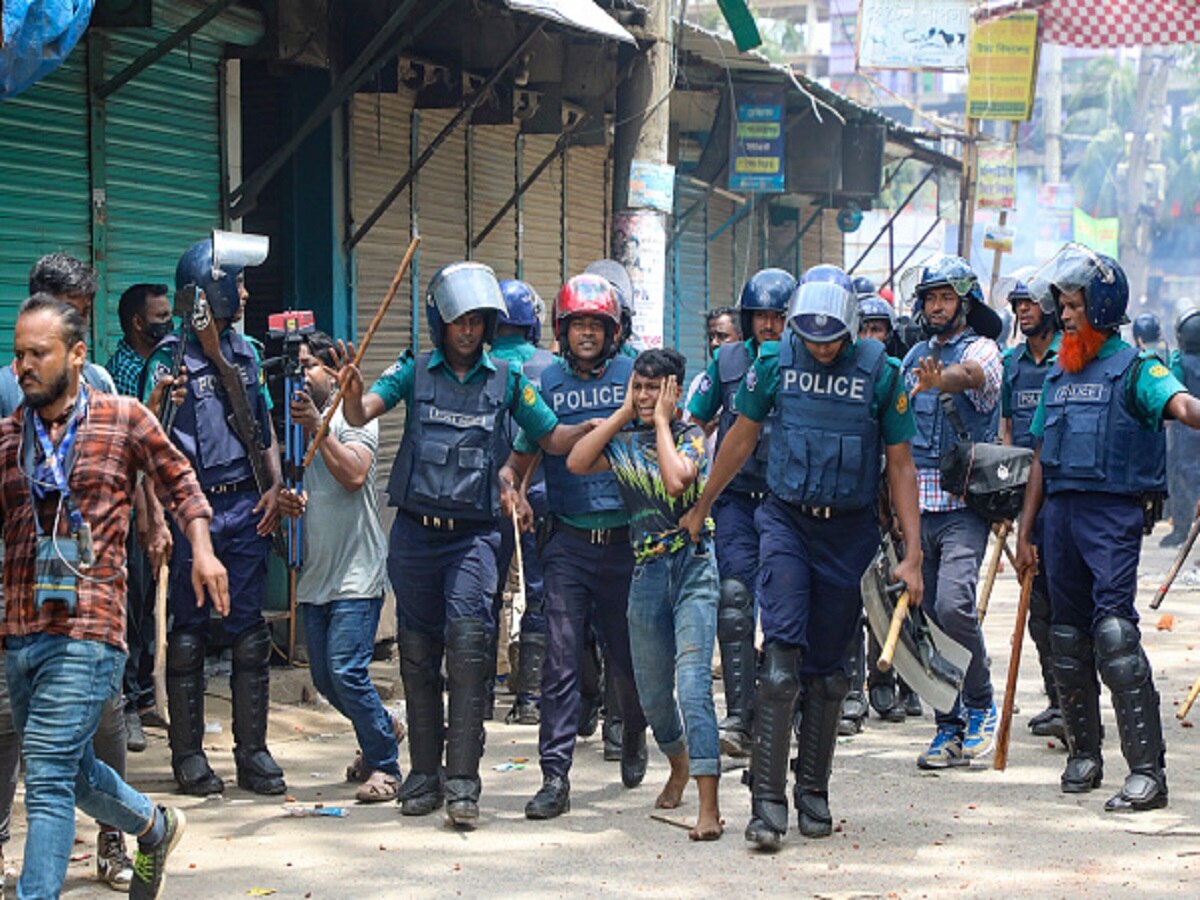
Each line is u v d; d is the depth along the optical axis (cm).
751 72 1560
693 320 1853
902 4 1862
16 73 624
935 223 2430
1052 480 663
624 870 568
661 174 1160
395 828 623
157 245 924
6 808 538
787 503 600
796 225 2211
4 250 812
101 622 467
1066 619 674
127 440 479
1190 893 541
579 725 795
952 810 651
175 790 680
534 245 1399
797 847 598
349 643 662
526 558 837
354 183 1089
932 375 704
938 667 696
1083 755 683
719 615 745
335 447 648
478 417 625
